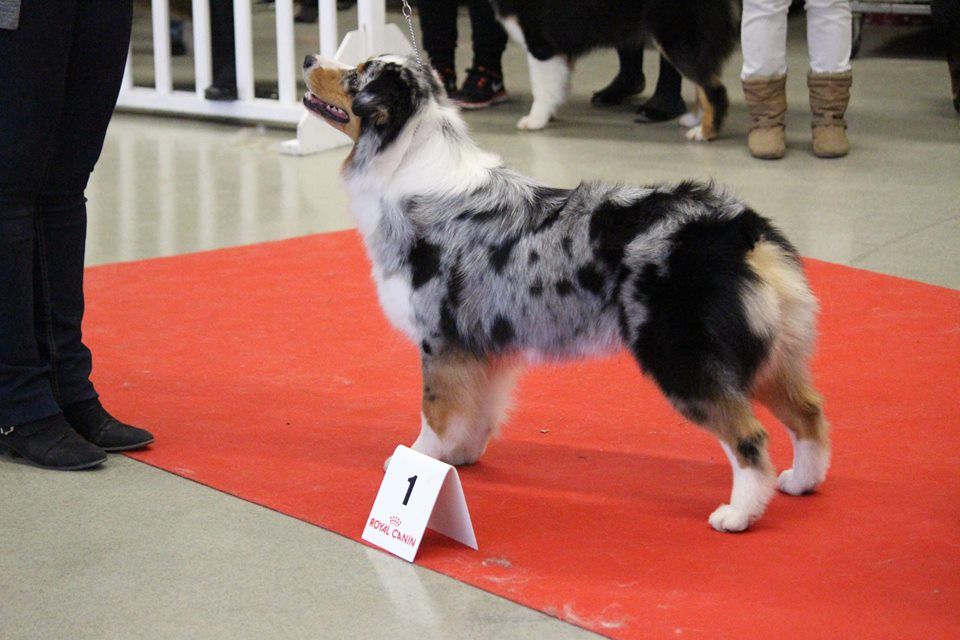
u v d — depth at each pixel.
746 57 6.68
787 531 2.69
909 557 2.55
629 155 6.95
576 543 2.65
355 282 4.79
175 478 3.05
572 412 3.50
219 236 5.49
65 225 3.12
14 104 2.79
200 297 4.60
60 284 3.14
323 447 3.24
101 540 2.70
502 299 2.86
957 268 4.80
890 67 9.69
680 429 3.36
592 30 7.48
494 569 2.54
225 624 2.33
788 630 2.25
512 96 9.11
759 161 6.73
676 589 2.43
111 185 6.52
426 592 2.45
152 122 8.40
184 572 2.55
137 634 2.30
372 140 3.01
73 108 2.99
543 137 7.54
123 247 5.31
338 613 2.37
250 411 3.51
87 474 3.08
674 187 2.82
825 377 3.70
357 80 3.10
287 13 7.66
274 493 2.95
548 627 2.30
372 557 2.61
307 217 5.82
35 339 3.12
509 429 3.39
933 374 3.70
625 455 3.19
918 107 8.09
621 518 2.78
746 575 2.48
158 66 8.34
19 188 2.89
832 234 5.29
